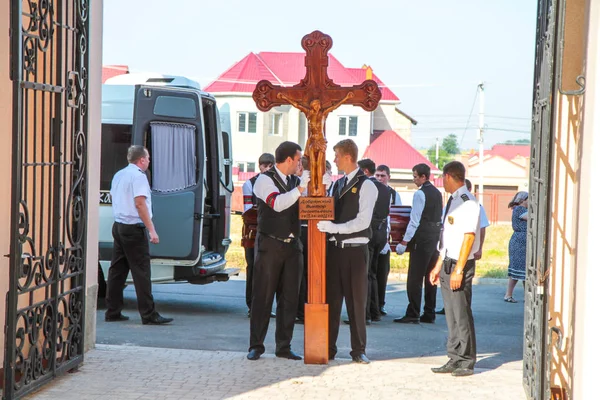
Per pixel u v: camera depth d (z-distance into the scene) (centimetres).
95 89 800
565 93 559
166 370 743
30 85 600
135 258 1012
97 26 800
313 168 773
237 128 6806
